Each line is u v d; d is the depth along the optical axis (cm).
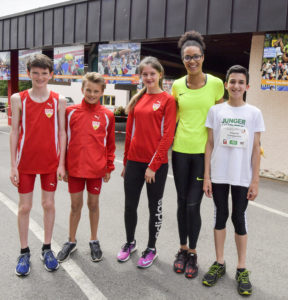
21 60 1206
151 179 274
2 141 1004
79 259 293
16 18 1162
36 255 296
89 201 292
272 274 277
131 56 859
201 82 264
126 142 294
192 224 268
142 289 251
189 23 701
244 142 246
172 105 264
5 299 234
